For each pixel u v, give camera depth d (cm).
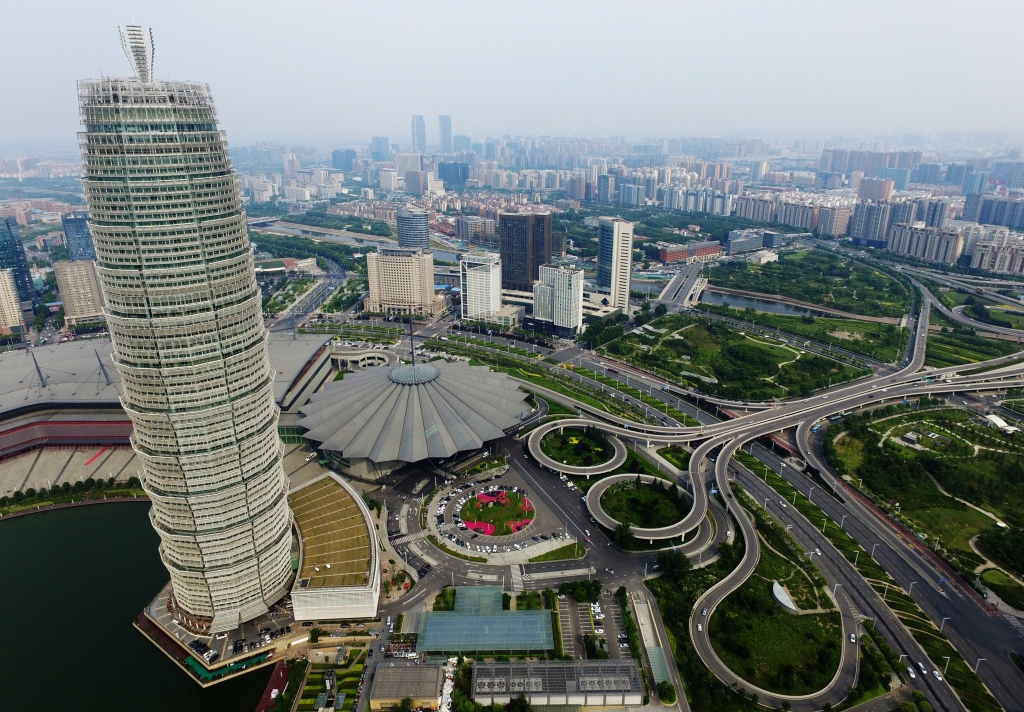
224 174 18050
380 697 18238
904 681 19288
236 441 19588
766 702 18600
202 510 19488
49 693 19250
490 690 18625
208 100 17638
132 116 16150
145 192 16562
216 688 19538
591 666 19400
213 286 18112
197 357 18212
